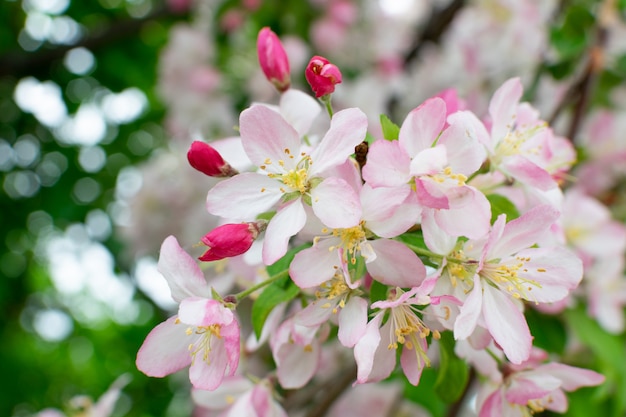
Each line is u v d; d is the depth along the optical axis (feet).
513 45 1.82
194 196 2.33
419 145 0.95
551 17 1.75
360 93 2.02
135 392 2.45
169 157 2.38
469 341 0.98
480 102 1.87
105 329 2.97
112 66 2.51
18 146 2.48
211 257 0.96
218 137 2.21
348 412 1.62
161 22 2.52
